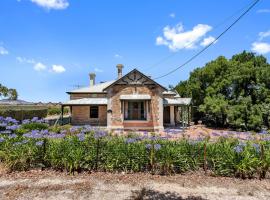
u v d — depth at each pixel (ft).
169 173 29.37
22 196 22.95
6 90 139.13
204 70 120.57
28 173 29.27
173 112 102.42
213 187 25.66
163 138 35.83
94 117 101.30
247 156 28.53
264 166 28.30
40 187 25.07
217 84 111.96
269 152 29.99
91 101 99.35
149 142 33.27
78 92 107.14
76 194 23.56
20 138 34.86
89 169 30.07
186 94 134.31
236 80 103.76
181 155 30.27
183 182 26.94
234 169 28.96
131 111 86.89
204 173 29.71
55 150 30.58
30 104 128.26
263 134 42.86
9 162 30.19
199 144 31.58
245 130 94.94
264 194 24.07
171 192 24.29
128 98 84.69
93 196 23.17
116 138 34.96
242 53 127.13
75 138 33.50
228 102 104.17
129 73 85.92
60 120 99.50
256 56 115.85
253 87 102.63
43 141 32.12
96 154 30.48
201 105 109.81
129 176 28.53
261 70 102.78
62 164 30.25
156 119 85.30
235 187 25.71
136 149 30.42
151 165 30.12
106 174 29.12
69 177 28.09
